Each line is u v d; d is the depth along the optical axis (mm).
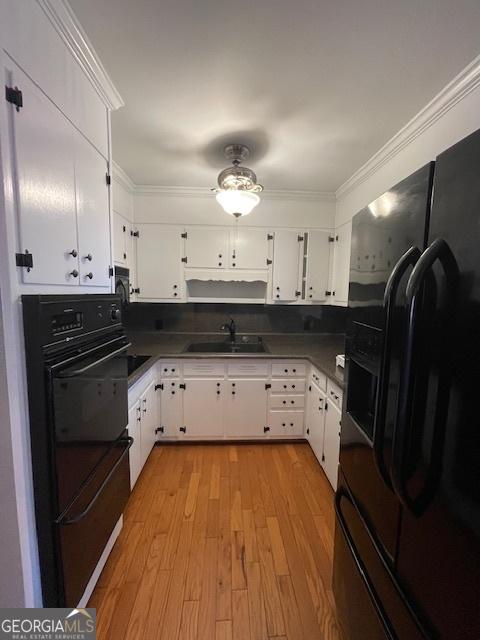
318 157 2121
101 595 1312
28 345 887
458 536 562
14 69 808
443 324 607
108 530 1392
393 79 1343
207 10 1024
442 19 1042
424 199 694
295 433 2660
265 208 2854
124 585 1358
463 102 1366
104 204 1411
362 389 1117
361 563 959
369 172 2230
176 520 1756
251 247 2875
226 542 1604
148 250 2826
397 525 770
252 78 1343
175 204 2812
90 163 1269
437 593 617
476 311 536
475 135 541
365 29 1088
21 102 833
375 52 1190
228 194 1956
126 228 2625
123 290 2416
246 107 1557
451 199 605
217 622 1218
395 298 731
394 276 721
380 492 862
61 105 1044
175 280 2859
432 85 1380
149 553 1528
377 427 766
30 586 931
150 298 2859
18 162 832
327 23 1066
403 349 631
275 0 987
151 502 1905
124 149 2018
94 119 1305
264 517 1789
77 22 1055
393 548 790
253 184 2074
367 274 996
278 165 2258
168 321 3189
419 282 598
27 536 918
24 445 898
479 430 521
